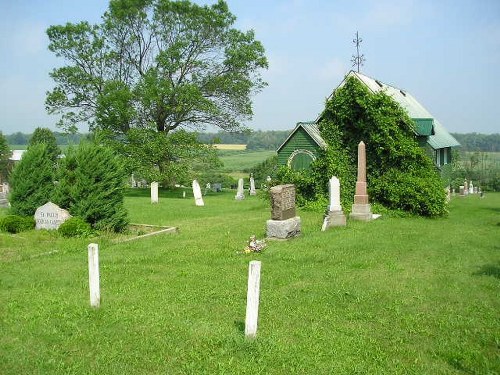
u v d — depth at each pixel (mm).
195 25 43719
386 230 19250
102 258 13398
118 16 42844
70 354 6879
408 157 27281
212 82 45562
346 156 28906
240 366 6457
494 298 9570
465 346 7207
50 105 43625
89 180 18312
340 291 10039
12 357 6695
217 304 9203
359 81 28641
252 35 46000
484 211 29875
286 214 16953
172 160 44594
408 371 6391
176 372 6320
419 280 10953
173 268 12289
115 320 8180
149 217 24219
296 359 6691
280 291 10102
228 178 64375
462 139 144625
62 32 42531
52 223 17766
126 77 46031
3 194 31125
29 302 9203
